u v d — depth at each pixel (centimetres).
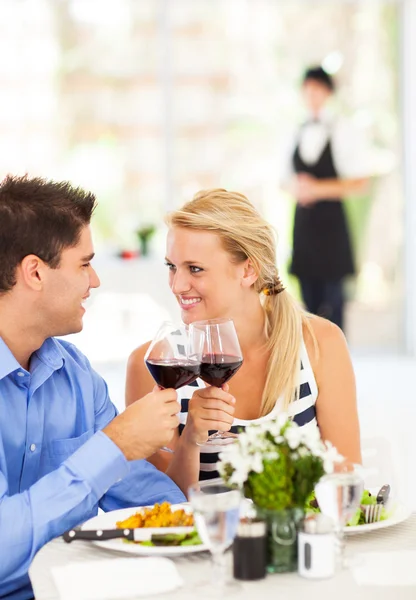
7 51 796
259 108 818
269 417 244
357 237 819
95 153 813
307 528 158
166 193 820
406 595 150
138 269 753
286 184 754
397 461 258
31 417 203
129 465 200
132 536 171
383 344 834
